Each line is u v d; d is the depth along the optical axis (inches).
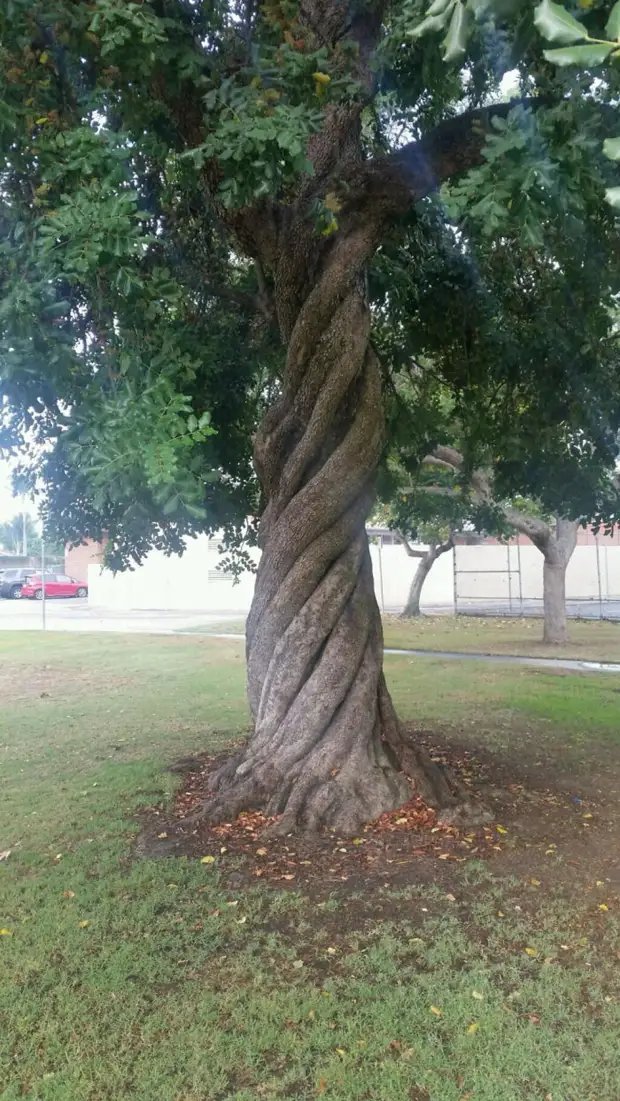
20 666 622.8
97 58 207.6
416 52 234.4
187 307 292.7
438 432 360.8
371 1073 125.3
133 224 202.8
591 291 281.9
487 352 312.2
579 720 395.9
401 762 243.4
